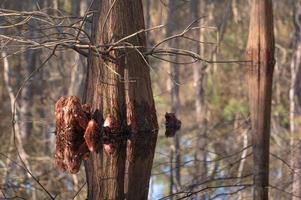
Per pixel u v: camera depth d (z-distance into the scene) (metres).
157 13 24.48
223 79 24.98
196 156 14.56
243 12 24.34
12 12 13.23
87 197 10.85
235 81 24.77
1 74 23.53
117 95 14.15
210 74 25.62
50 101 22.09
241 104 22.75
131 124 14.18
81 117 14.19
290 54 25.62
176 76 22.58
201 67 23.80
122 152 13.17
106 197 10.62
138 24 14.05
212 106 24.44
